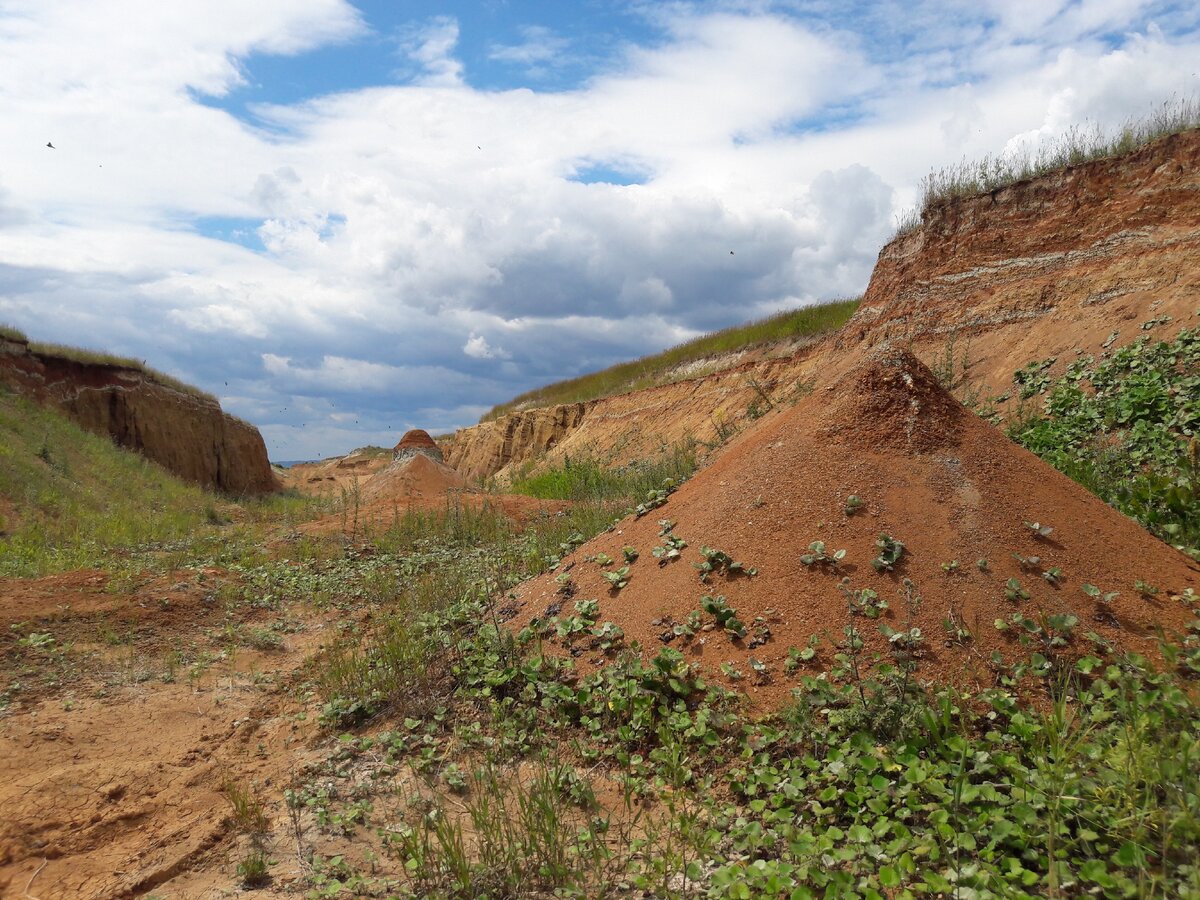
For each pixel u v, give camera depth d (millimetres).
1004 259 13891
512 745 4230
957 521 4691
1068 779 2979
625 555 5652
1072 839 2768
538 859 3131
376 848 3445
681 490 6438
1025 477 5055
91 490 17062
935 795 3141
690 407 22219
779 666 4176
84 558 10188
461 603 6457
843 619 4305
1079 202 13195
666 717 4059
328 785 4055
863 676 3924
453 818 3609
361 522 13289
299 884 3191
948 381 11797
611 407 27375
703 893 2857
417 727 4660
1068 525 4754
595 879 2988
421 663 5309
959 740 3287
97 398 23031
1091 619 4152
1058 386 10367
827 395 5820
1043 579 4371
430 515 13023
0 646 6285
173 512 17297
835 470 5164
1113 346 10578
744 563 4875
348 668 5582
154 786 4195
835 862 2871
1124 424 8758
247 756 4598
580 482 16172
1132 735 3117
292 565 10008
